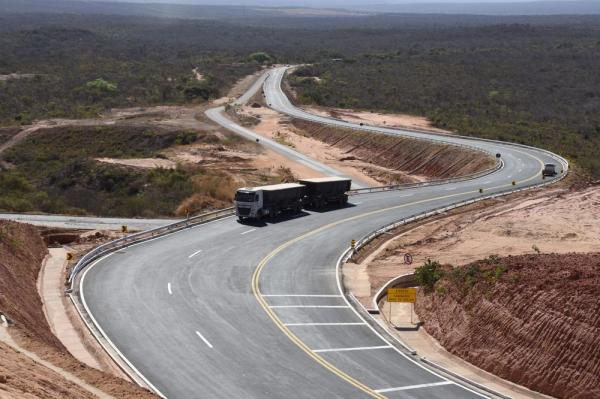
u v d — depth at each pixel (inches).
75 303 1737.2
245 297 1843.0
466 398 1299.2
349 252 2290.8
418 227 2659.9
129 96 7549.2
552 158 4301.2
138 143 5196.9
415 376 1395.2
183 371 1387.8
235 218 2755.9
